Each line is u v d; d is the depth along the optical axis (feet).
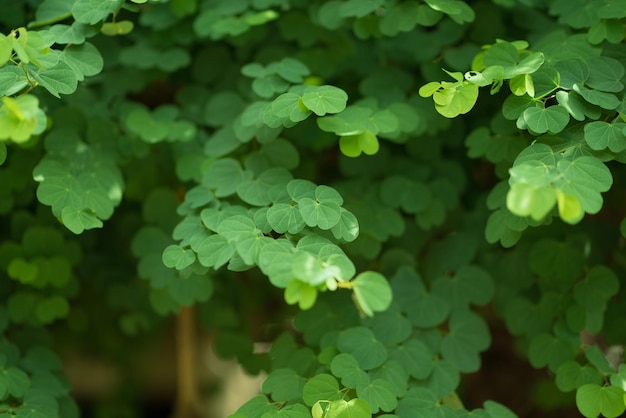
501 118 3.34
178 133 3.50
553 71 3.14
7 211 3.51
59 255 3.53
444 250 3.57
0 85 3.08
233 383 4.45
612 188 3.57
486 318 4.11
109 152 3.47
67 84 3.15
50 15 3.32
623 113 3.12
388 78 3.57
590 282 3.41
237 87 3.63
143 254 3.54
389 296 2.95
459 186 3.60
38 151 3.48
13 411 3.26
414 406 3.24
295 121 3.14
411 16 3.34
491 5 3.54
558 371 3.34
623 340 3.50
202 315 3.85
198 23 3.55
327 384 3.18
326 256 2.99
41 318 3.53
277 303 4.06
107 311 4.00
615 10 3.26
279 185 3.23
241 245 3.01
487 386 4.10
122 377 4.25
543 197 2.88
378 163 3.60
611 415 3.18
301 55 3.60
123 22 3.31
